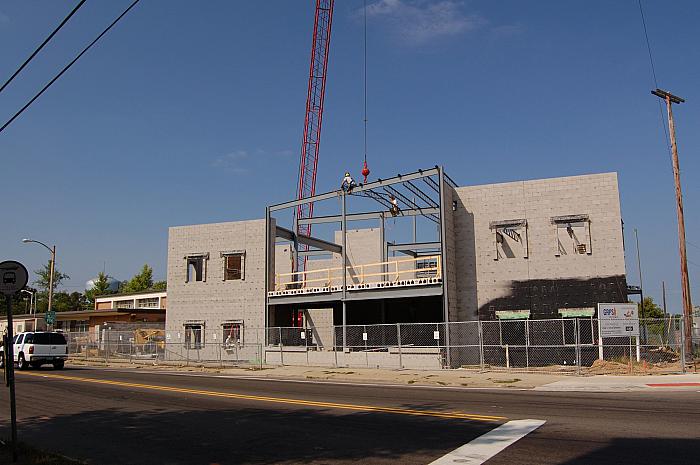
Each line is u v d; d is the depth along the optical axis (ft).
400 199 113.39
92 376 86.84
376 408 48.01
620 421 38.99
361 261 140.87
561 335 93.97
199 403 54.49
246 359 116.57
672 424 37.63
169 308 127.13
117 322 167.53
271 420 43.73
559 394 56.90
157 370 102.68
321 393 60.85
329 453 32.37
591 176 95.96
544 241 97.45
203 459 32.14
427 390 62.80
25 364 102.27
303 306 126.82
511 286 98.22
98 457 33.40
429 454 31.07
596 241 94.58
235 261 123.13
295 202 115.24
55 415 48.70
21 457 31.60
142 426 42.80
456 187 104.78
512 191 100.32
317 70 250.37
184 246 127.95
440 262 97.19
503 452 30.73
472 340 98.48
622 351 90.58
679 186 109.29
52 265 145.89
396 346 96.22
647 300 228.84
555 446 31.76
